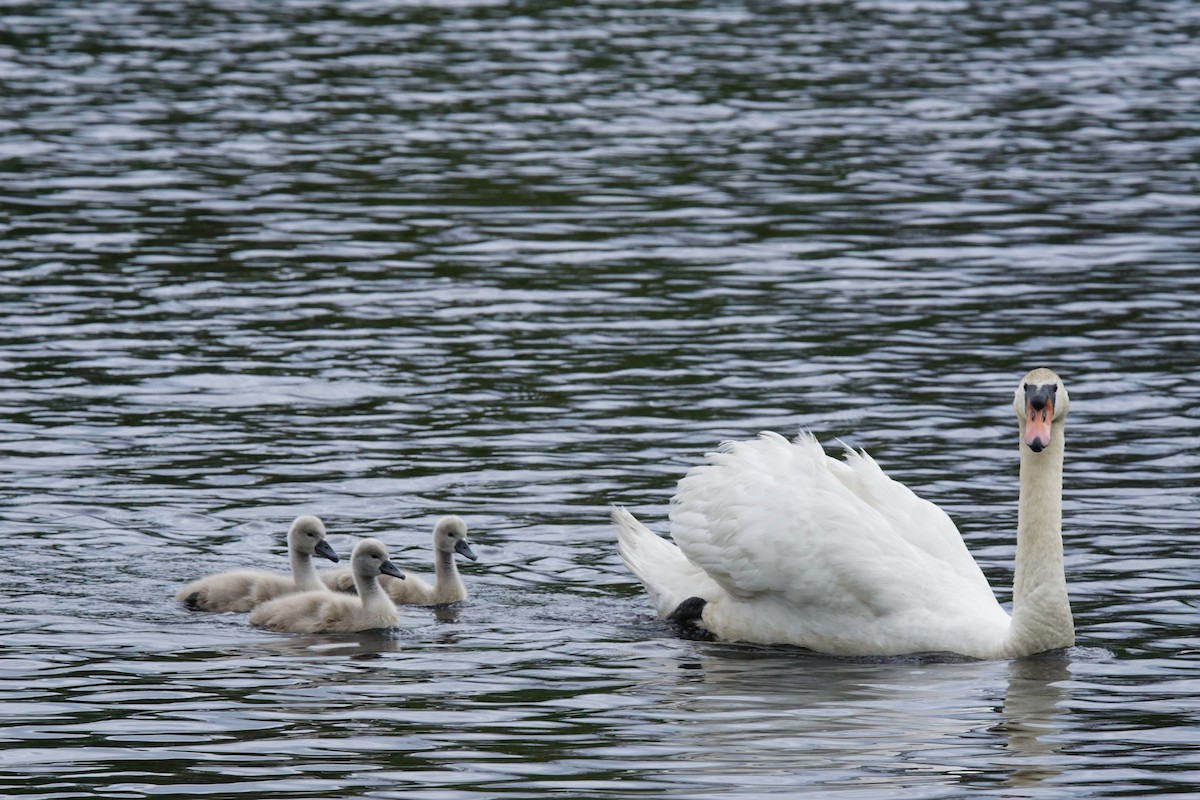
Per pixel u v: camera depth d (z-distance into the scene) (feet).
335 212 102.89
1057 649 47.21
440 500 60.44
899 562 48.44
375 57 148.77
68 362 75.20
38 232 96.63
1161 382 74.02
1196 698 43.65
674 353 77.97
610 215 103.40
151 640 48.19
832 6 176.04
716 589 50.70
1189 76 145.89
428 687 44.55
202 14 165.27
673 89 139.03
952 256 95.45
